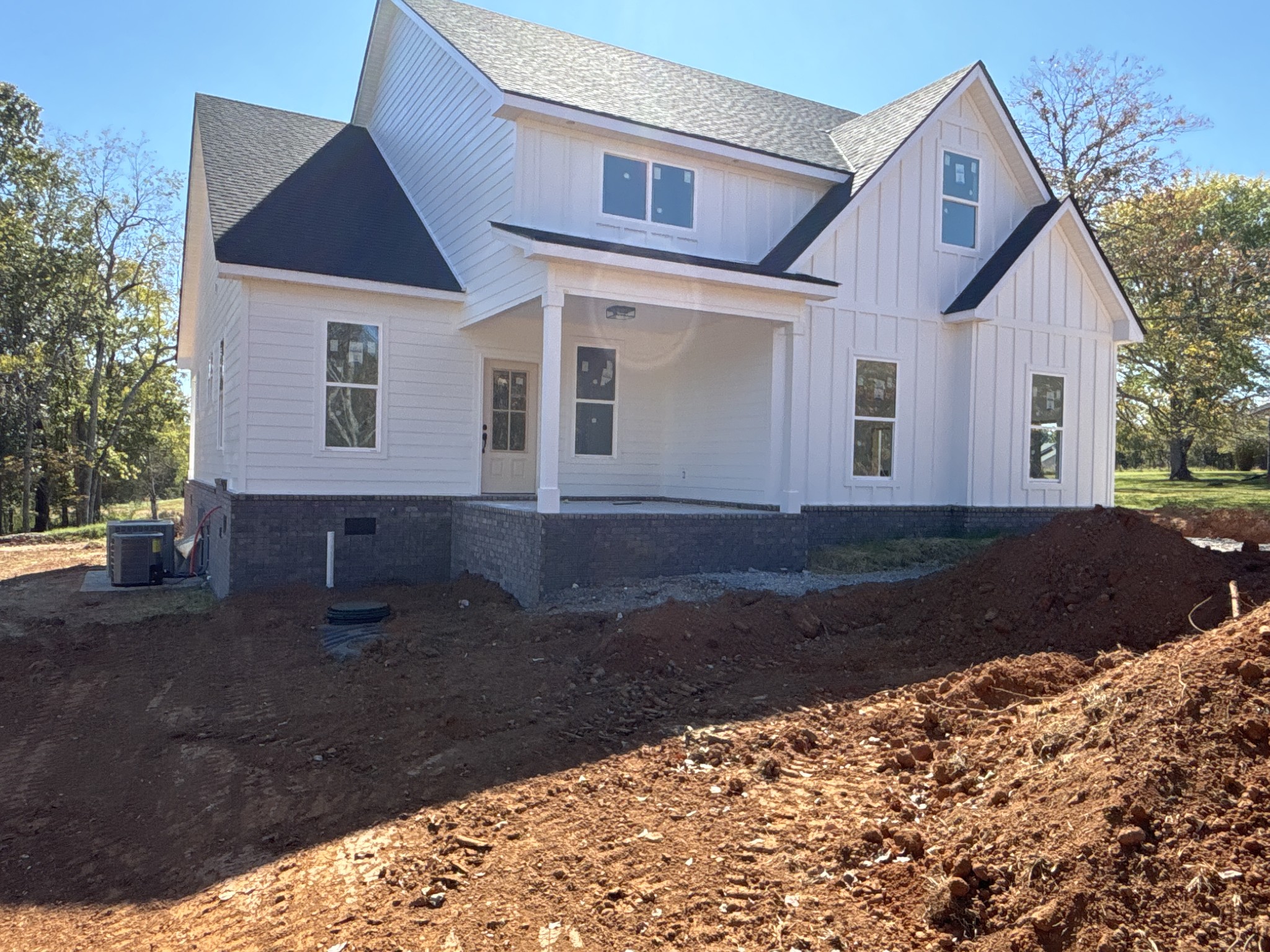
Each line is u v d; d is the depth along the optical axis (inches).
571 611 370.0
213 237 474.9
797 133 603.5
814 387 518.6
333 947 149.1
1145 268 962.7
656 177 508.1
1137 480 1162.6
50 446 1318.9
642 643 299.9
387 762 238.4
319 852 190.2
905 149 538.3
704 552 441.7
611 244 441.1
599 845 173.9
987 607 319.9
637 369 588.7
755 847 166.1
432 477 516.4
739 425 524.4
